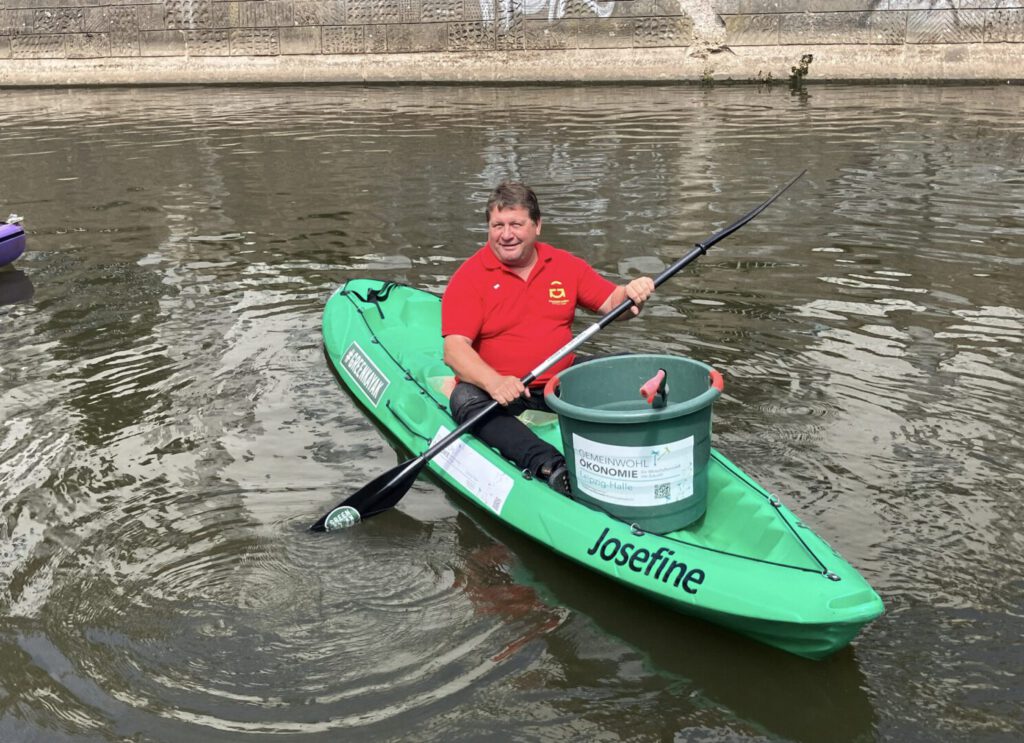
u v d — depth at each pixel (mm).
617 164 9359
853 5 14781
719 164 9234
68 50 16984
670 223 7277
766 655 2859
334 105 14047
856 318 5305
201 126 12359
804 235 6918
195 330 5410
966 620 2906
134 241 7273
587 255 6543
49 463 3934
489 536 3520
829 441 3965
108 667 2797
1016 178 8359
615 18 15516
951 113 11789
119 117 13320
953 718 2555
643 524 3215
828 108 12531
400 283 5664
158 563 3297
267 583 3203
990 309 5367
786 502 3535
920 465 3756
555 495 3424
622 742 2516
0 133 12102
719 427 4113
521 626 2994
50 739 2529
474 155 9984
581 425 3176
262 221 7738
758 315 5406
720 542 3221
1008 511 3438
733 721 2588
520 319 3865
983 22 14469
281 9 16406
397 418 4242
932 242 6652
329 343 5086
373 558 3365
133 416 4363
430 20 16078
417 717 2604
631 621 3025
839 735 2525
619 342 5082
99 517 3561
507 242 3688
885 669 2742
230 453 4051
